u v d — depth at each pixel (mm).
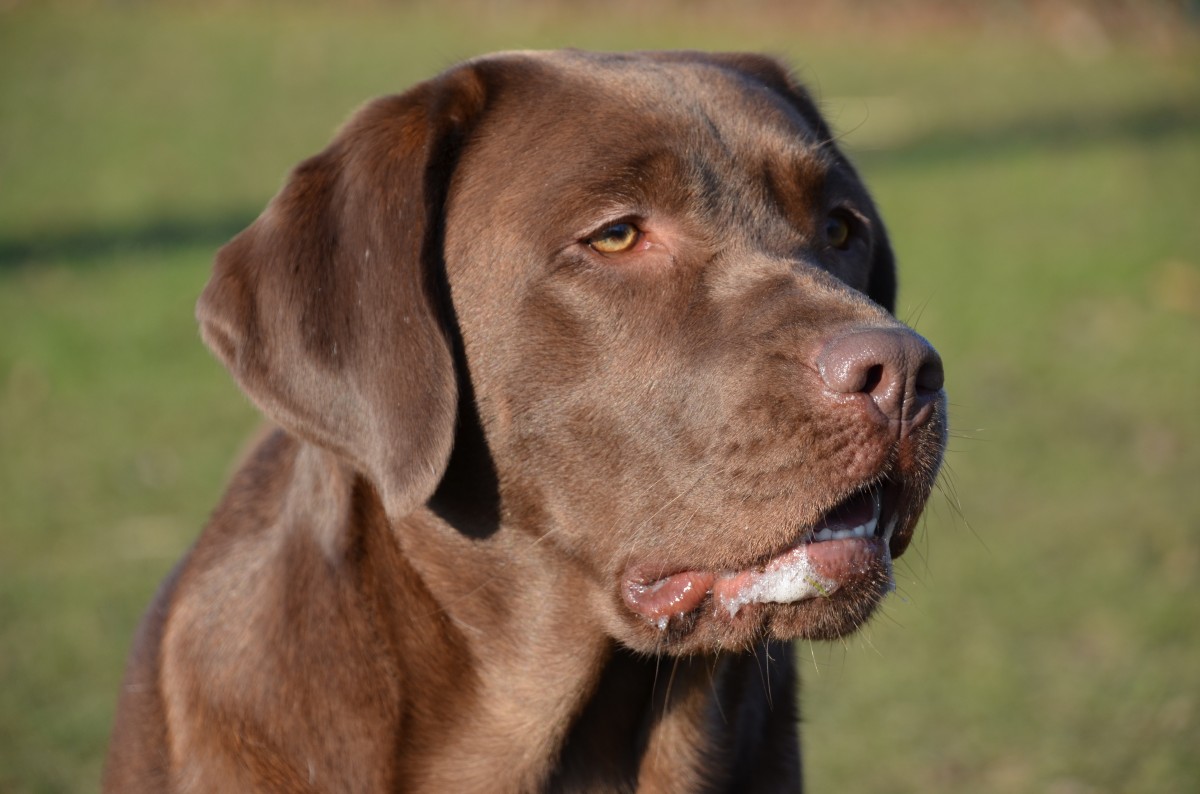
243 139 27406
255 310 4914
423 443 4711
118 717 5613
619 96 5117
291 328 4863
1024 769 8047
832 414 4430
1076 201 23141
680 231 4996
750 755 5613
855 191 5793
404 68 34688
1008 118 29875
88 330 15969
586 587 5074
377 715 5039
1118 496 11727
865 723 8531
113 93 32188
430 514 5082
